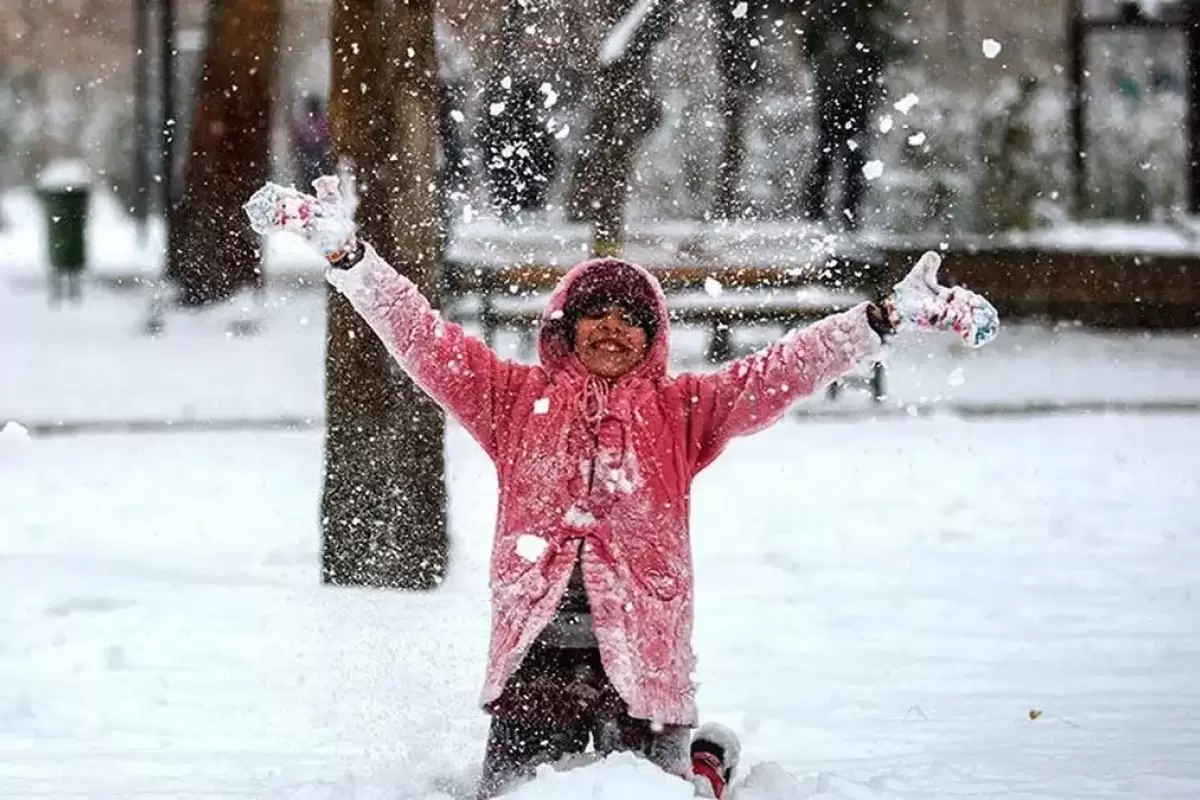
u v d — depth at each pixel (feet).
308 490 112.06
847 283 156.56
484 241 141.38
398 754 51.75
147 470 120.57
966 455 128.67
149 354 197.16
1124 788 48.62
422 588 78.28
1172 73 254.88
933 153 220.64
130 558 88.79
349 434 78.38
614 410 44.19
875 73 208.13
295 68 327.67
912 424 146.30
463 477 108.17
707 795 43.62
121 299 256.32
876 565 89.15
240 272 232.53
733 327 154.92
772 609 78.28
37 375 177.88
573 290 44.86
